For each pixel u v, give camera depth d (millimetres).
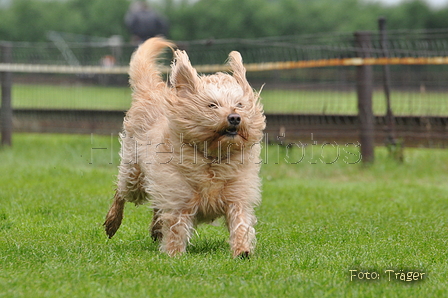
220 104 7227
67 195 11805
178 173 7477
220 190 7531
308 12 47281
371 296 5660
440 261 7273
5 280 6094
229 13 47406
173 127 7406
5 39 50188
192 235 7699
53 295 5598
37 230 8945
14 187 12586
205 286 5949
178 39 46625
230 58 7891
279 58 19016
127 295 5668
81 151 17938
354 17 46344
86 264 6855
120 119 18984
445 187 13602
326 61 15578
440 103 17547
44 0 53375
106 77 24625
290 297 5660
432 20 44188
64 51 25656
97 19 51531
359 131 15570
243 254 7285
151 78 8977
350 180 14680
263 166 15766
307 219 10070
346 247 7922
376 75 24672
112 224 8852
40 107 22031
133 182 8547
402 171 15133
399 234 8844
